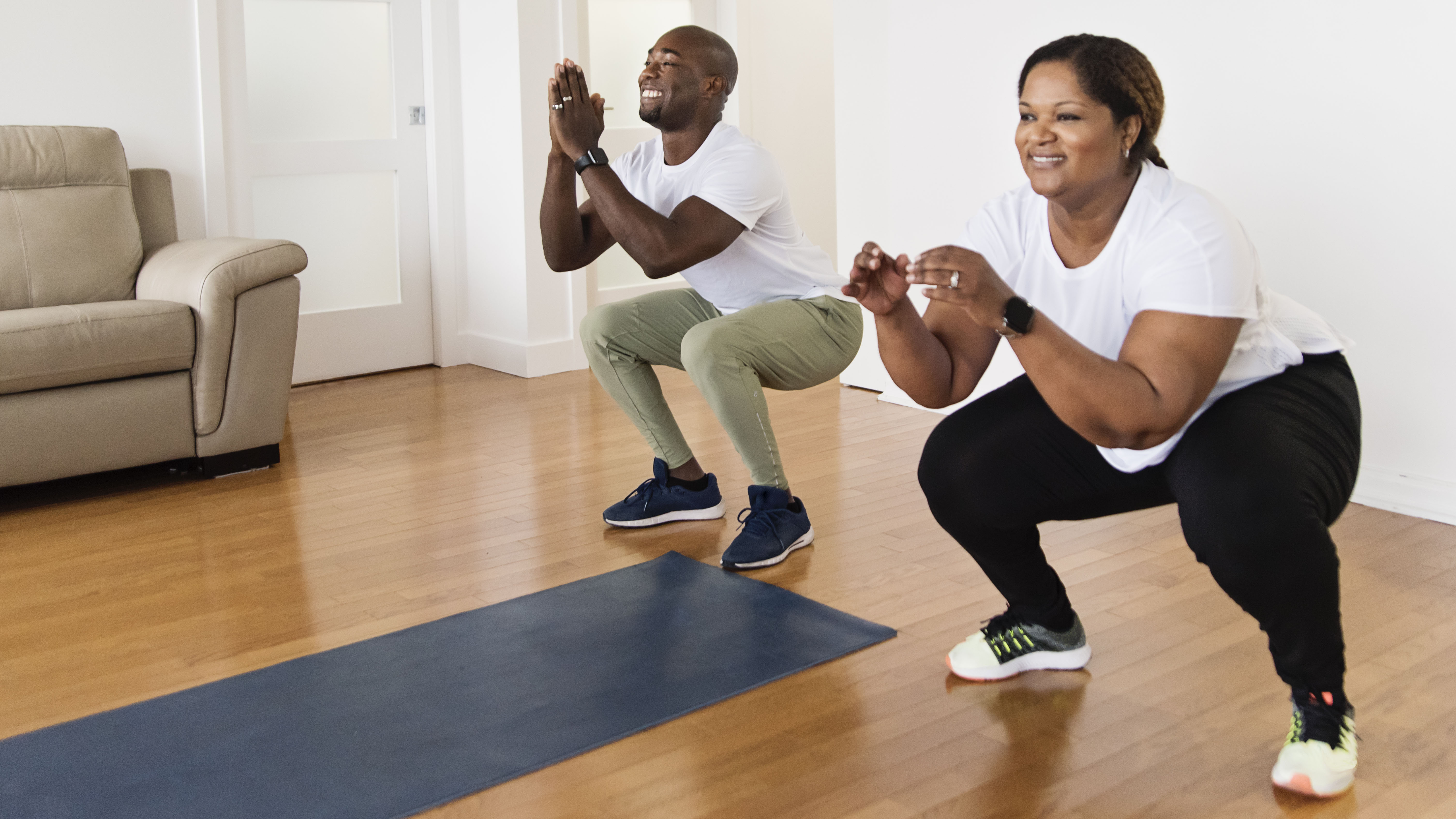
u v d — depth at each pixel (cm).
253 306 331
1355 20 278
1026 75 153
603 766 173
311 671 207
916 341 168
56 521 297
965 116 370
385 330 480
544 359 473
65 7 382
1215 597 233
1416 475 283
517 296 469
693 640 217
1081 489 179
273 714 191
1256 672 199
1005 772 169
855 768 171
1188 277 147
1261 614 158
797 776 169
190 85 409
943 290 139
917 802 162
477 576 254
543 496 312
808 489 312
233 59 419
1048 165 151
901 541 270
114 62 393
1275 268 301
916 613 228
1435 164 270
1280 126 295
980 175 369
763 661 207
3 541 282
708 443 361
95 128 369
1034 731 181
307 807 163
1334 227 289
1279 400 159
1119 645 212
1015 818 158
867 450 350
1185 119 313
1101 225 159
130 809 163
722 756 176
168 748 180
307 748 179
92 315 308
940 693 195
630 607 233
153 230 380
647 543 273
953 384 176
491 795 166
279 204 446
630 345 275
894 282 159
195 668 210
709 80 253
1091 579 244
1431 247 273
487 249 480
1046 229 166
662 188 262
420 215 482
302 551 272
